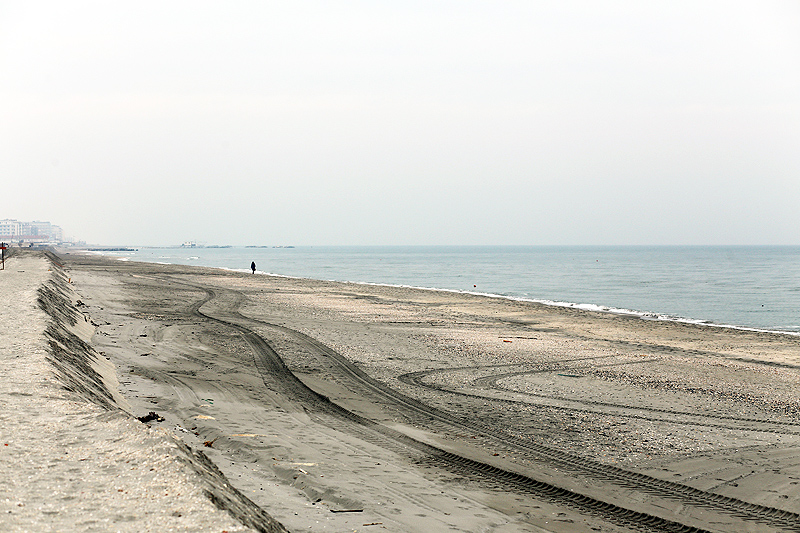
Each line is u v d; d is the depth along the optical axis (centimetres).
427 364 2086
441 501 859
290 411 1367
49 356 1235
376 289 6169
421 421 1346
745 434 1314
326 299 4741
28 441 710
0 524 484
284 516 738
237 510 582
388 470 982
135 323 2777
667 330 3391
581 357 2341
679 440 1254
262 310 3725
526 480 984
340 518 758
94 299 3797
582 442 1221
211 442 1053
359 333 2817
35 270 4922
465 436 1234
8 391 943
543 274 10556
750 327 3791
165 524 499
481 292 6594
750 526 835
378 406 1473
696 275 10194
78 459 656
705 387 1831
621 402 1606
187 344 2267
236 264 14700
